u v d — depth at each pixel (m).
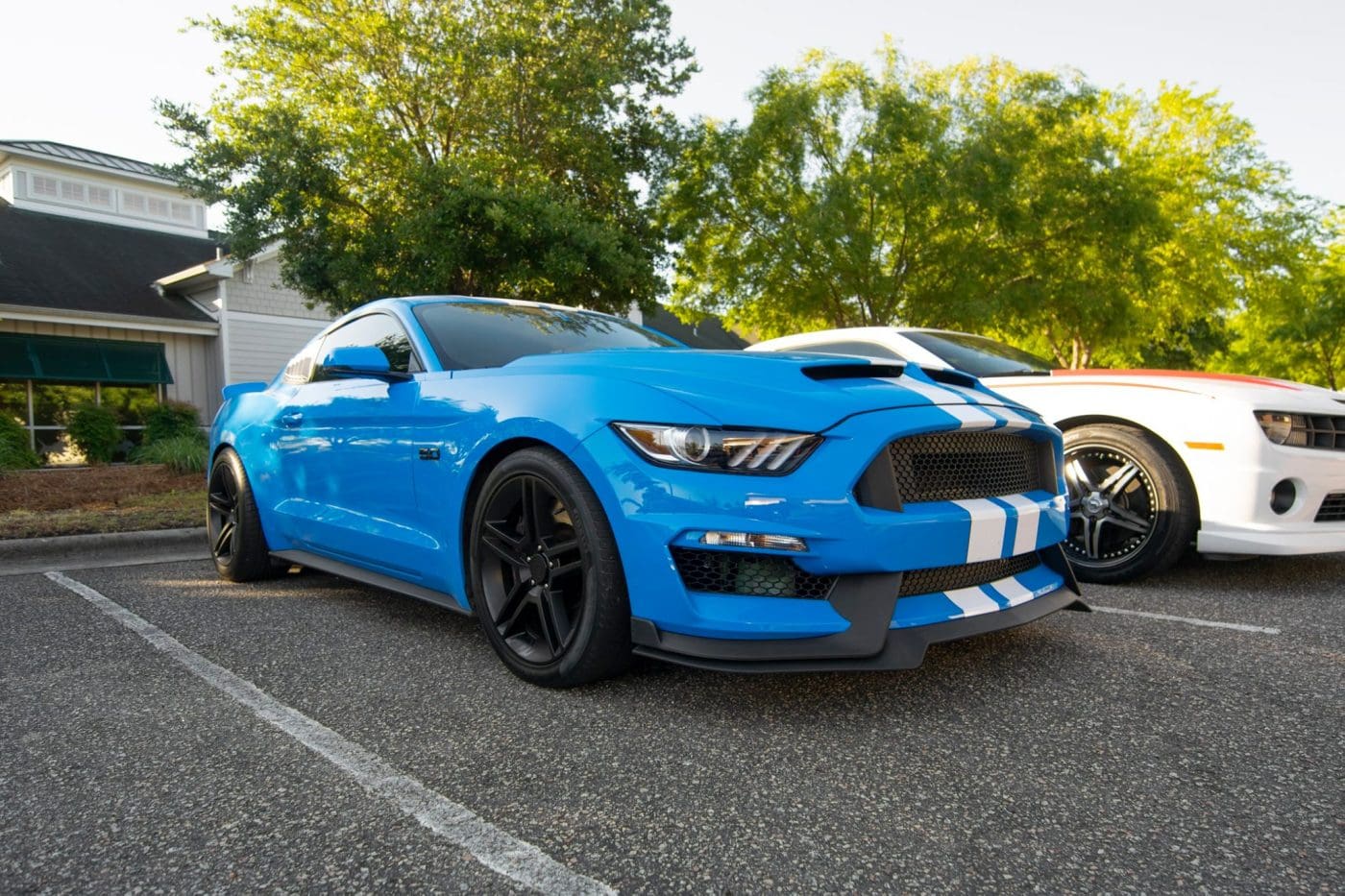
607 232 11.09
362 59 11.75
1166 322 23.14
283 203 10.53
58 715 2.31
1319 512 3.80
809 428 2.15
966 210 14.84
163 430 14.45
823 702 2.36
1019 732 2.14
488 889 1.46
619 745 2.07
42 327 14.50
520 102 12.34
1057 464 2.78
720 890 1.45
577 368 2.57
